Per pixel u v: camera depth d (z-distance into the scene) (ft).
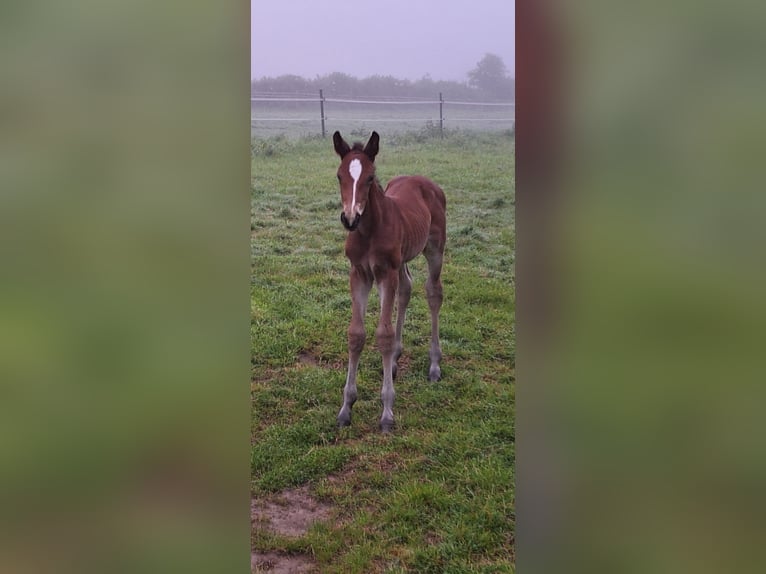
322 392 13.41
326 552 9.22
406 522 9.84
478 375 13.98
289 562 9.13
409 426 12.41
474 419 12.46
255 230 19.95
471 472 10.84
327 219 20.93
